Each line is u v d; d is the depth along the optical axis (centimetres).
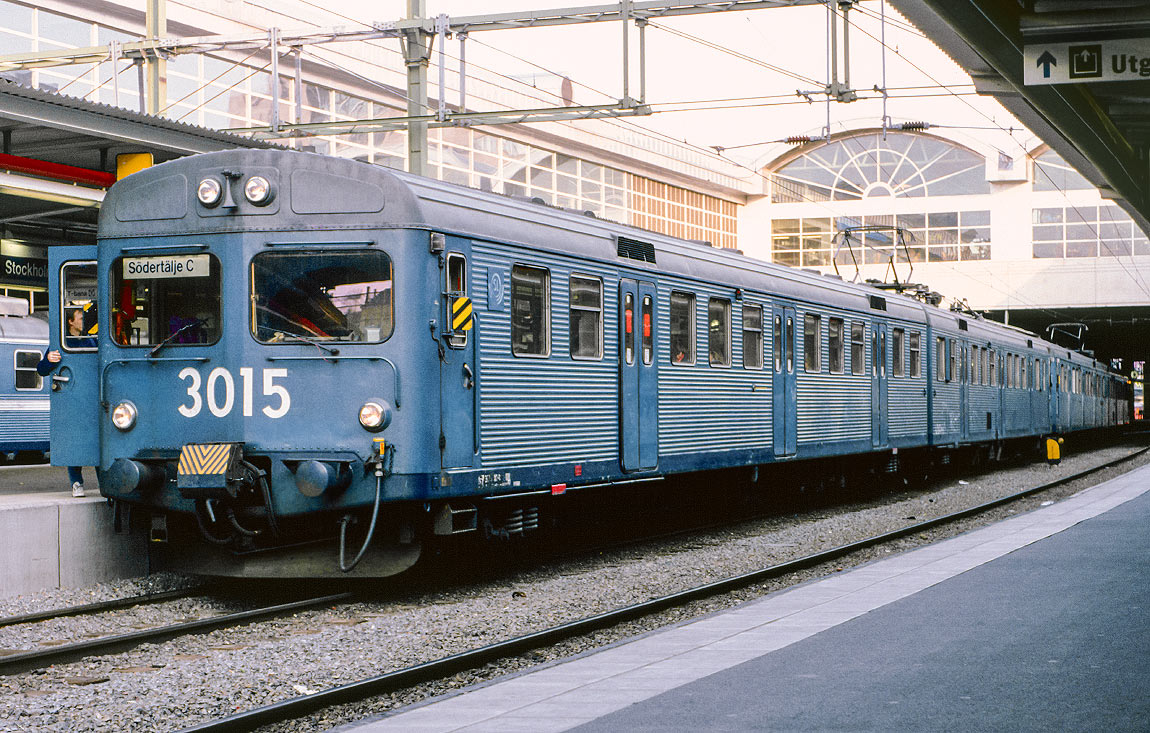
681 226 5125
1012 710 623
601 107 1783
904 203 5716
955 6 1279
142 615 1003
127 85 2838
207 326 1066
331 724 682
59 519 1078
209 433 1058
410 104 1891
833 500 2192
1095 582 1077
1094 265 5272
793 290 1786
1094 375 4762
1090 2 1296
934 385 2441
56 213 1800
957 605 960
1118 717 609
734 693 668
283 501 1045
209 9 2912
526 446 1181
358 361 1040
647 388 1394
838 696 657
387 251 1044
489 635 938
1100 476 2808
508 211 1180
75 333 1125
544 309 1219
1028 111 1711
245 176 1063
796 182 5862
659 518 1825
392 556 1084
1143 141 2216
